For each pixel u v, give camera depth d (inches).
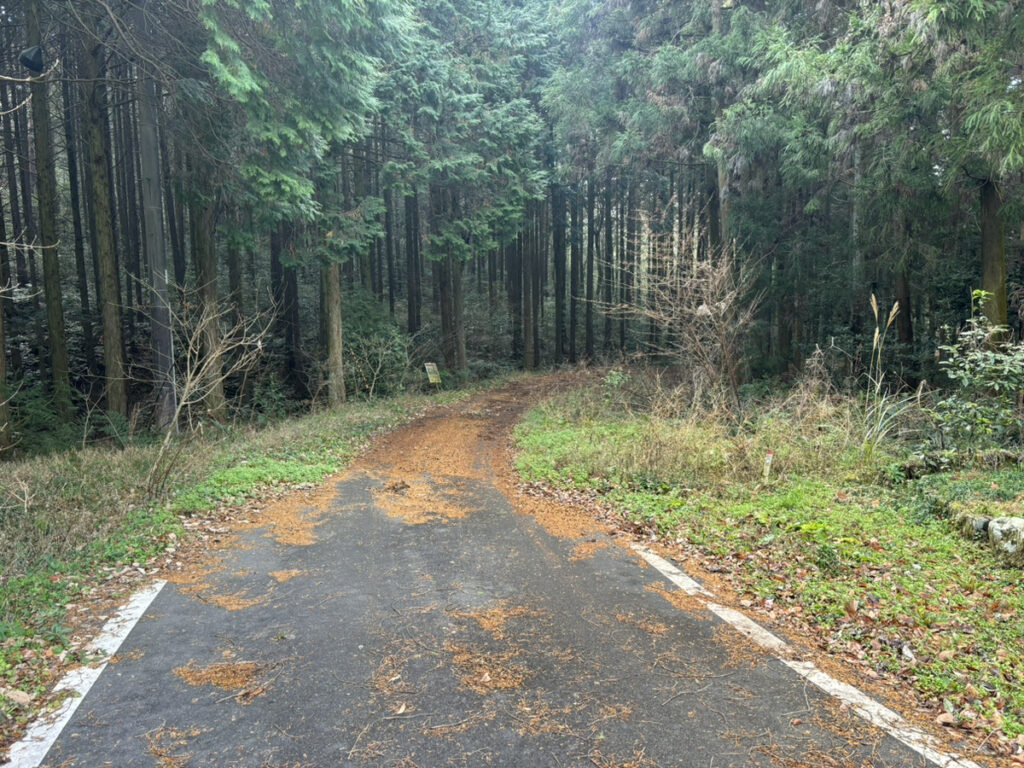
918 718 127.9
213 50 442.6
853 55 427.8
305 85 523.8
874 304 382.9
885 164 477.1
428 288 1406.3
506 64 938.1
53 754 115.0
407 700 132.6
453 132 824.9
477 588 197.2
